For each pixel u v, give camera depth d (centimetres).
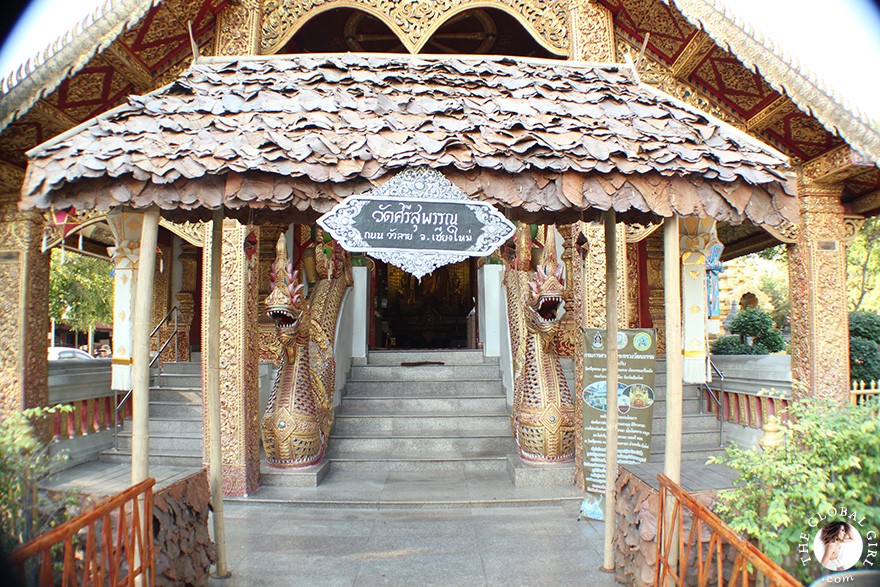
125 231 531
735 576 284
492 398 873
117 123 344
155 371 953
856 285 1758
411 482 695
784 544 329
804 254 649
